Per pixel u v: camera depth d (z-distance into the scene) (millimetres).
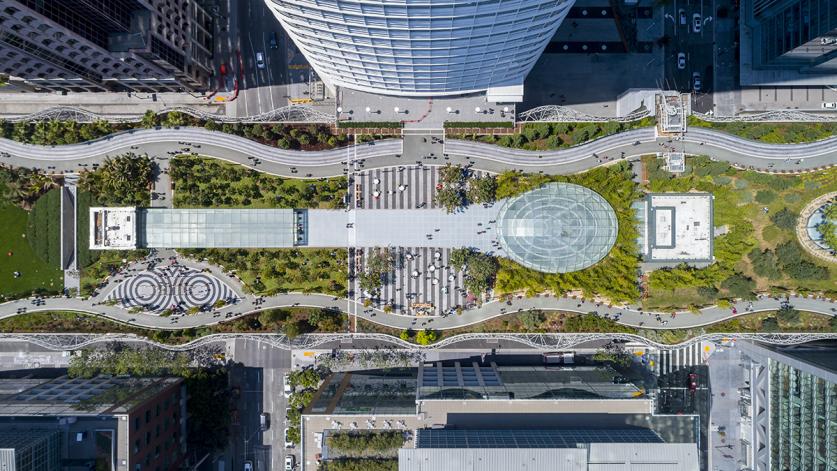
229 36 79125
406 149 77812
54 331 78500
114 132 77625
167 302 79250
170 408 75000
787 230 78000
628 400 68125
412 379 79375
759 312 78688
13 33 55000
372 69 63188
